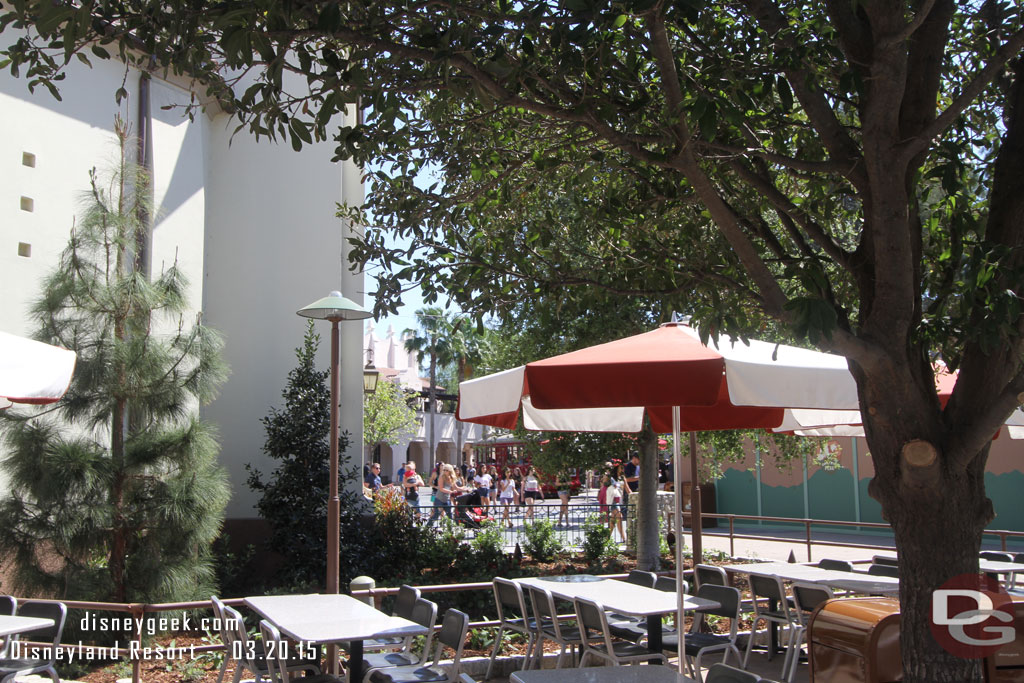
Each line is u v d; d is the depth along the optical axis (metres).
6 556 7.71
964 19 5.75
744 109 4.14
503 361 13.54
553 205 8.48
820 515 22.83
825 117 4.43
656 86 5.44
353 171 13.80
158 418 8.78
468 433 58.28
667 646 6.57
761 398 4.88
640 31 4.58
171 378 8.91
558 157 6.24
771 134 5.60
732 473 24.92
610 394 4.81
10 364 5.17
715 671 4.29
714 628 9.21
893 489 3.79
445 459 58.56
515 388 5.31
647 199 5.95
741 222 5.07
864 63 4.09
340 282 13.31
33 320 8.61
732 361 4.86
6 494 8.43
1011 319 3.27
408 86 4.74
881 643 5.05
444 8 4.63
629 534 15.52
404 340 54.53
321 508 11.82
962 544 3.71
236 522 12.45
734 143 5.27
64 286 8.42
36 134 10.43
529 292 5.68
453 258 6.04
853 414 7.55
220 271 13.33
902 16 3.87
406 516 12.99
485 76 4.41
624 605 6.28
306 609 6.22
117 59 11.54
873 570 8.39
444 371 62.88
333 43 4.61
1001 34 5.36
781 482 23.75
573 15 3.92
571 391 4.89
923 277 4.71
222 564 11.42
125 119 11.58
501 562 12.66
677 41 5.30
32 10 4.23
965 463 3.70
